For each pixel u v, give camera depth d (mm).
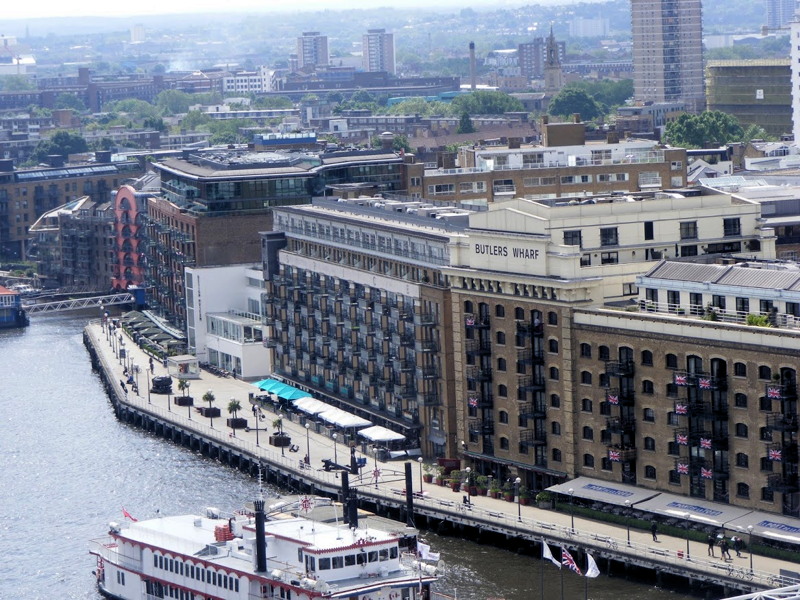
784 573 195625
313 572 184875
